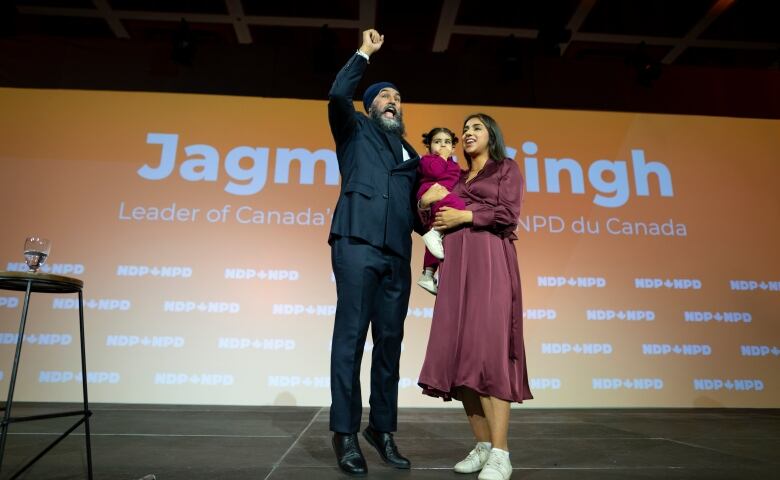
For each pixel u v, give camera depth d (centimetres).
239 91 413
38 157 369
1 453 115
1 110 376
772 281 378
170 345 340
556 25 450
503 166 177
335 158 389
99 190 366
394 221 175
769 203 396
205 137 386
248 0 462
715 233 386
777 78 443
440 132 228
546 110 409
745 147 409
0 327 330
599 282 370
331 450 195
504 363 153
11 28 411
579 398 348
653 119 413
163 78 411
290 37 509
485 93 427
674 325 364
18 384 323
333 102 176
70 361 330
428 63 431
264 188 377
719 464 177
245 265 359
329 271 363
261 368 341
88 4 463
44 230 354
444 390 156
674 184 397
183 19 405
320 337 350
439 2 461
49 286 137
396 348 175
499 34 495
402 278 177
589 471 164
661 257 378
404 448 204
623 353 357
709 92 437
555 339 357
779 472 165
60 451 187
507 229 171
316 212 375
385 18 483
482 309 158
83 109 384
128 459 175
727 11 462
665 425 275
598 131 407
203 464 168
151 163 375
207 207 369
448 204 171
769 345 364
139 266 352
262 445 204
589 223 383
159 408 316
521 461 181
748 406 351
